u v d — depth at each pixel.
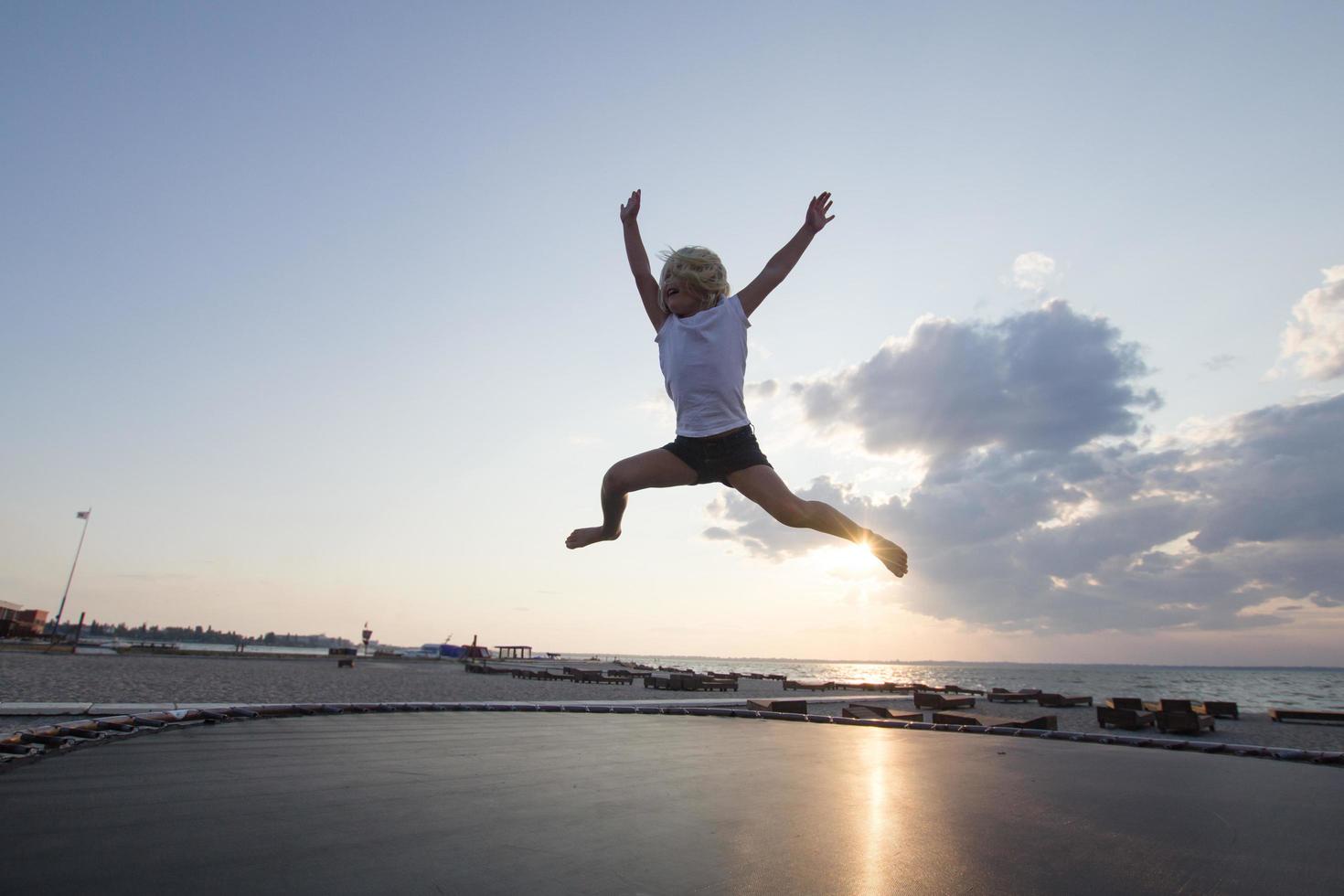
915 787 3.21
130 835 1.90
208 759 3.29
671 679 23.39
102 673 17.45
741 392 2.52
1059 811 2.77
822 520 2.35
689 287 2.64
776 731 5.88
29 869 1.58
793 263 2.72
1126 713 12.63
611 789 2.88
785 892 1.68
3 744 3.38
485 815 2.32
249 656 45.16
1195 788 3.46
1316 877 1.97
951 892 1.74
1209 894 1.80
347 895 1.52
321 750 3.76
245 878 1.60
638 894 1.62
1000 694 23.77
